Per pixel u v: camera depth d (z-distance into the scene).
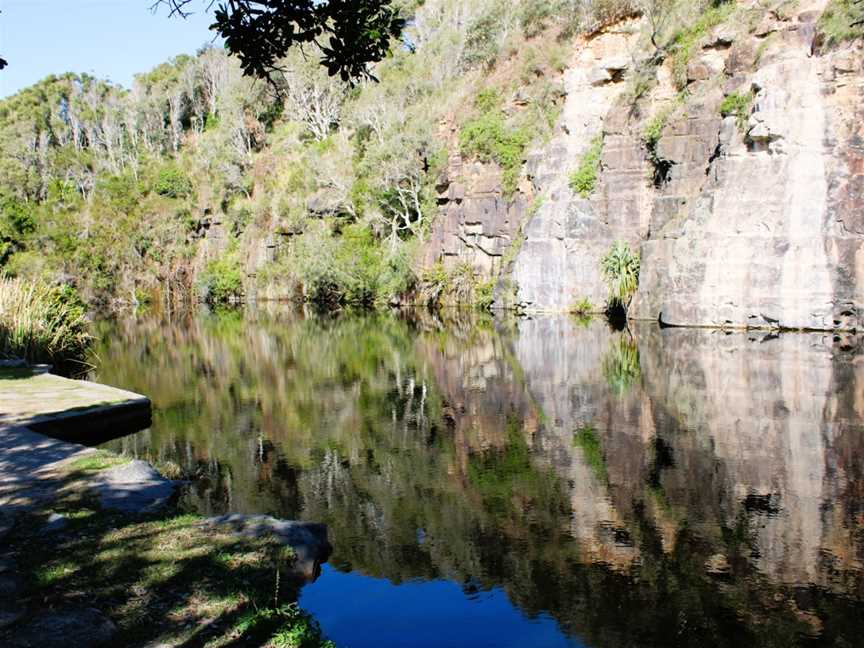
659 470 11.41
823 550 8.28
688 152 34.44
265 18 6.40
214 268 65.81
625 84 41.09
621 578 7.81
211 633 5.36
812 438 12.81
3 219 59.38
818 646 6.38
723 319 30.02
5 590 5.88
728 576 7.76
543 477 11.32
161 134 92.31
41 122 97.69
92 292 58.28
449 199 49.69
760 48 31.36
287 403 18.03
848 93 27.98
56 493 8.34
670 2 39.31
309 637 5.52
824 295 27.98
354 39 6.49
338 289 54.97
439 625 6.85
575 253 40.16
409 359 25.36
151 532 7.29
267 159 72.38
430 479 11.41
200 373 23.47
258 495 10.68
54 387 16.56
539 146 44.47
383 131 58.53
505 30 56.22
